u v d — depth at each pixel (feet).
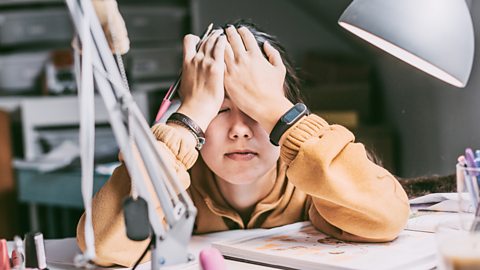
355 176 3.12
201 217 3.56
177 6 11.58
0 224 9.03
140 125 2.39
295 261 2.90
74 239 3.58
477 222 2.68
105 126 10.27
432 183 3.97
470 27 3.26
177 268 2.96
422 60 3.17
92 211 3.01
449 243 2.32
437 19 3.12
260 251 3.03
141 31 11.44
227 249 3.13
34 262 2.96
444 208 3.59
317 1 10.49
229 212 3.54
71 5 2.32
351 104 10.18
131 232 2.37
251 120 3.26
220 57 3.19
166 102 3.25
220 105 3.18
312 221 3.46
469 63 3.25
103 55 2.36
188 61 3.25
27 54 11.39
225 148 3.28
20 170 9.20
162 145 2.99
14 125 11.21
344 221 3.13
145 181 2.71
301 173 3.07
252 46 3.26
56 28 11.50
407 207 3.19
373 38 3.33
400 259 2.84
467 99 6.26
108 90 2.35
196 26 11.58
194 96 3.17
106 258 2.98
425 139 7.57
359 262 2.81
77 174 8.02
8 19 11.46
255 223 3.58
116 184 3.01
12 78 11.43
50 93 11.30
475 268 2.23
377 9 3.13
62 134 11.03
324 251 3.01
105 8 2.37
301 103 3.28
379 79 9.91
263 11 11.32
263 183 3.49
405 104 8.30
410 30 3.09
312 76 10.71
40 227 9.00
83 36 2.29
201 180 3.58
